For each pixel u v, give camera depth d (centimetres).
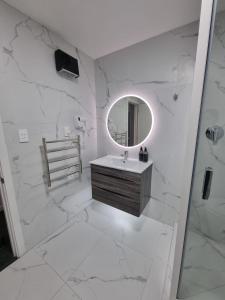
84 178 217
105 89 211
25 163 141
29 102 140
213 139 99
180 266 93
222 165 119
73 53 180
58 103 169
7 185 128
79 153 194
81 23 143
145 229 179
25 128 139
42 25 144
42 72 149
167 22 141
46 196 164
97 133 232
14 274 127
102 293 113
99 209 218
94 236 168
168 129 171
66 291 114
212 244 127
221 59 92
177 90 159
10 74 125
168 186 180
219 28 85
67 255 145
